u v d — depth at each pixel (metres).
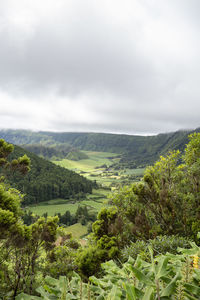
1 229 5.00
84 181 138.38
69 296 1.07
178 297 0.82
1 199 5.72
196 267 1.06
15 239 5.86
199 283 0.89
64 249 9.55
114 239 9.05
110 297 0.93
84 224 67.50
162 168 9.41
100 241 9.24
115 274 1.36
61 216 74.56
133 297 0.91
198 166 7.90
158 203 7.91
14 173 7.86
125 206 10.43
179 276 0.92
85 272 8.13
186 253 1.21
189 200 7.70
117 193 10.96
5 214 5.05
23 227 6.33
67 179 128.75
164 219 7.76
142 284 1.09
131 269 0.97
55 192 112.44
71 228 63.62
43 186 106.12
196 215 7.02
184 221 7.23
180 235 7.37
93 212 81.88
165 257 1.04
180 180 9.00
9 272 6.79
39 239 7.38
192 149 9.09
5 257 6.14
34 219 8.18
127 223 10.02
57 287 1.17
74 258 9.15
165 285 0.99
